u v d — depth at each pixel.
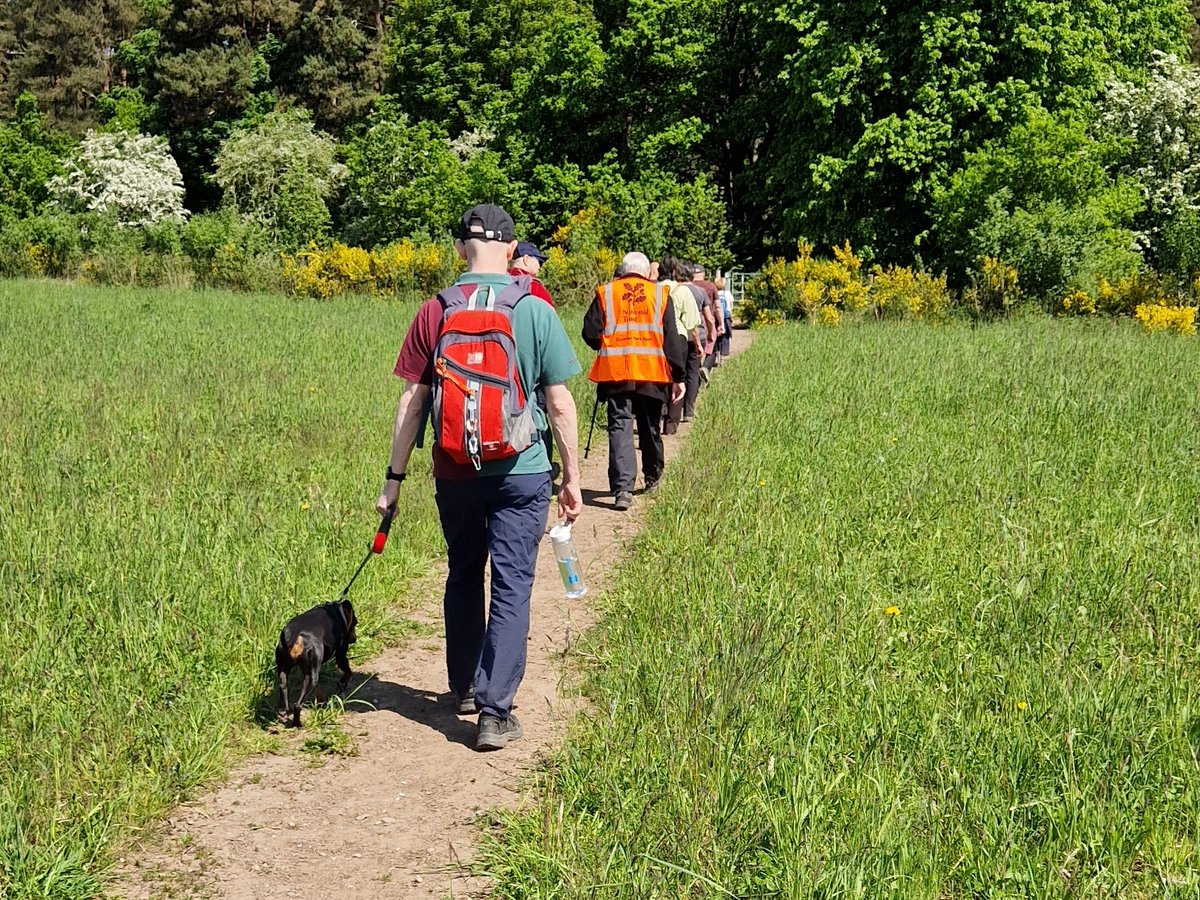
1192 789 3.86
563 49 40.19
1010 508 7.42
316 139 49.22
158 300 24.44
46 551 6.16
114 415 10.42
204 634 5.28
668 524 7.57
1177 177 30.14
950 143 30.38
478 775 4.41
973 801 3.75
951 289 28.11
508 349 4.44
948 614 5.62
